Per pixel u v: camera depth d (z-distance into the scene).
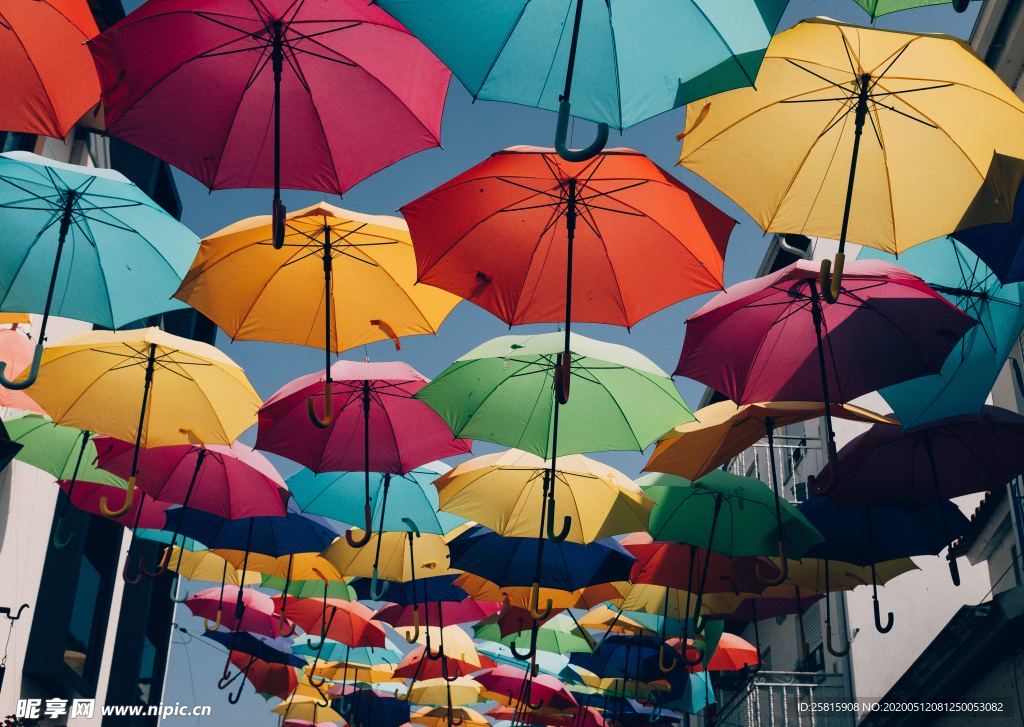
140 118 4.56
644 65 3.94
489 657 14.02
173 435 6.90
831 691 13.60
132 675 17.59
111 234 5.94
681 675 12.86
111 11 12.32
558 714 14.35
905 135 4.75
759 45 3.71
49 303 5.23
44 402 6.75
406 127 4.69
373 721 17.03
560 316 5.72
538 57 4.02
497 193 5.41
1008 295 6.38
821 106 4.79
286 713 17.03
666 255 5.51
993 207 4.79
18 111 4.49
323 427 5.15
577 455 8.35
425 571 9.54
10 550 10.14
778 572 8.72
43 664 11.31
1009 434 6.99
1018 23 9.59
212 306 6.27
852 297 6.07
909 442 7.15
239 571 10.66
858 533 8.08
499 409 7.00
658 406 6.90
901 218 4.94
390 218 6.27
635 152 5.07
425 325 6.50
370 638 12.01
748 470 19.20
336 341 6.45
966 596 13.73
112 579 15.06
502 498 8.24
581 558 8.93
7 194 5.74
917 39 4.44
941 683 10.47
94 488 8.52
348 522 8.75
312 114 4.61
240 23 4.32
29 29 4.38
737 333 6.30
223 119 4.60
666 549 8.87
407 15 3.95
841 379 6.22
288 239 6.14
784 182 5.00
